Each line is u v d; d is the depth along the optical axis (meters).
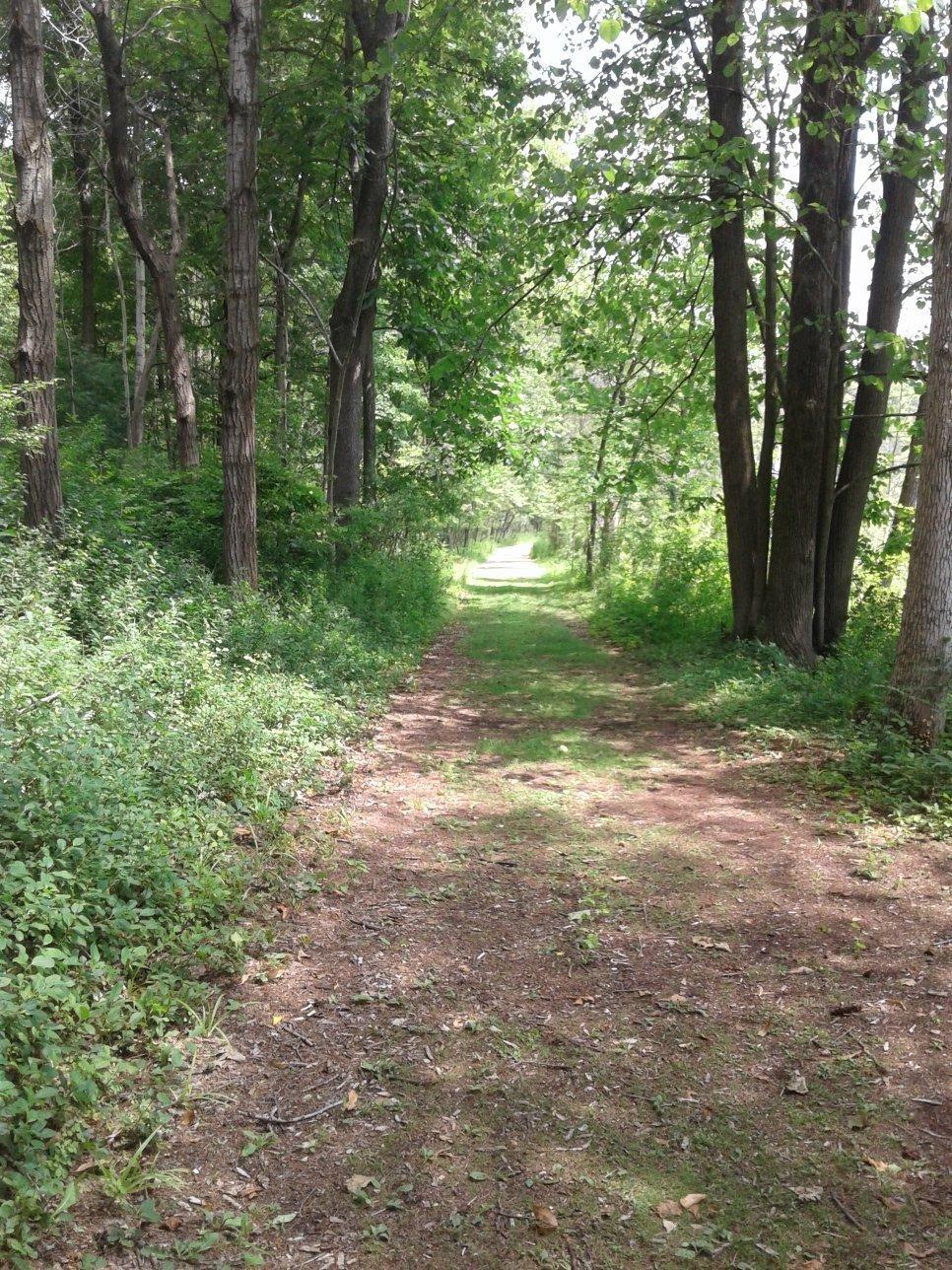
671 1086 3.43
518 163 12.12
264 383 23.42
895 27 6.78
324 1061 3.55
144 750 5.66
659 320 16.03
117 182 15.38
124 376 24.14
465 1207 2.81
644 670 13.07
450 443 21.14
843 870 5.48
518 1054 3.62
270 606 10.90
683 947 4.55
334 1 17.00
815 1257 2.62
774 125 12.12
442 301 19.73
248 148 10.57
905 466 12.57
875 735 7.74
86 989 3.60
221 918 4.56
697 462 20.72
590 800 7.01
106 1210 2.73
